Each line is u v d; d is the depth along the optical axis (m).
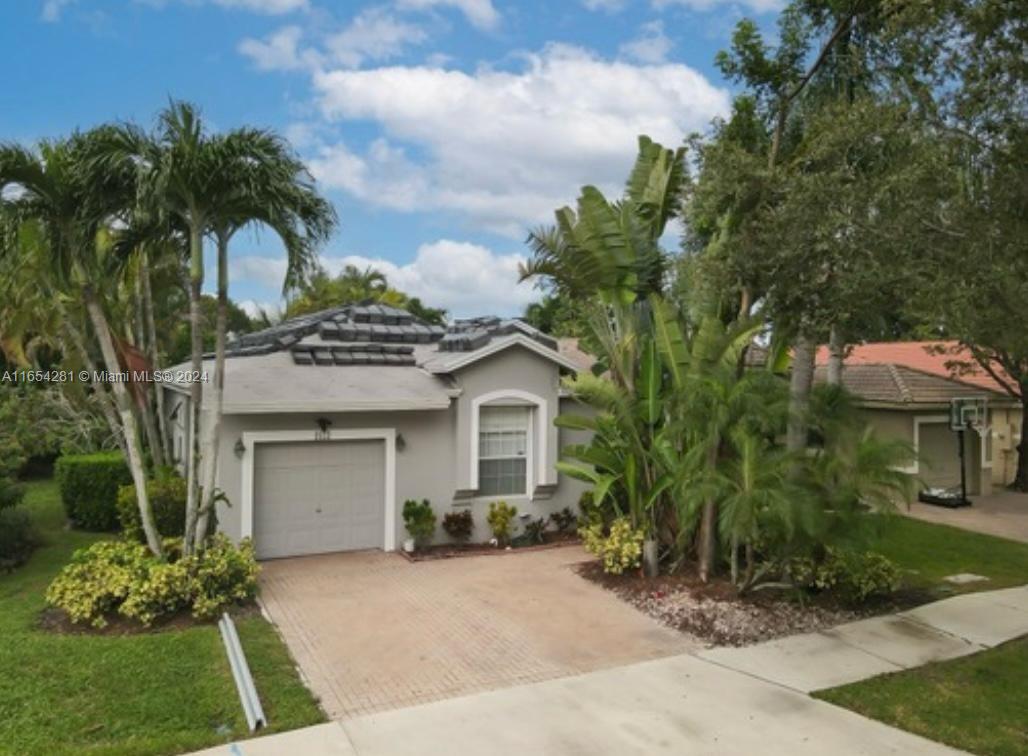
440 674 8.23
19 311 17.83
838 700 7.61
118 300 15.32
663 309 11.53
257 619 9.93
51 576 11.83
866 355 27.70
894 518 9.92
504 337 14.59
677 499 11.28
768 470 9.68
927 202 7.33
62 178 9.68
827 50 11.52
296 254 10.38
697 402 10.38
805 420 10.45
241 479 12.79
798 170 9.27
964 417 20.58
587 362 18.22
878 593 11.30
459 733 6.76
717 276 9.51
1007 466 24.77
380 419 13.88
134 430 10.84
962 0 7.02
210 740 6.51
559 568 12.80
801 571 10.91
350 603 10.75
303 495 13.50
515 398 14.81
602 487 12.04
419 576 12.24
